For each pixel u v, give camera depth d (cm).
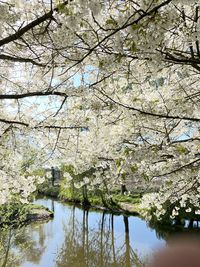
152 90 568
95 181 780
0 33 362
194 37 376
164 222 1738
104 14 359
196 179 612
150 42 302
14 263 1273
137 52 348
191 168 542
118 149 582
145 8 291
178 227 1694
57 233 2036
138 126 536
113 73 443
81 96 483
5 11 337
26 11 412
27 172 702
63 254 1605
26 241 1612
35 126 559
